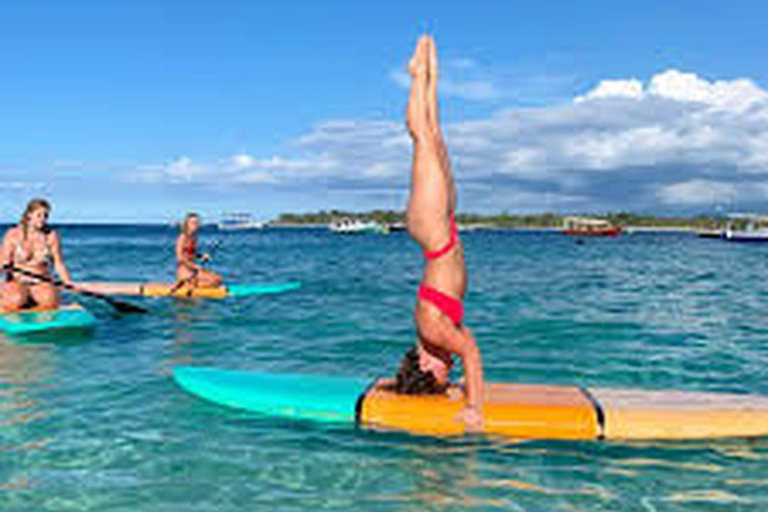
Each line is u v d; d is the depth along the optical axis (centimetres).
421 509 346
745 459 424
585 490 374
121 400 537
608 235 11781
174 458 414
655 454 432
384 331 890
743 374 648
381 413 485
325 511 341
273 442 447
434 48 443
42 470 392
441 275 459
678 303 1237
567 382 614
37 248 921
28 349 745
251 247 4688
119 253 3253
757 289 1560
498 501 357
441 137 452
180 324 941
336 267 2306
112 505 347
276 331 887
